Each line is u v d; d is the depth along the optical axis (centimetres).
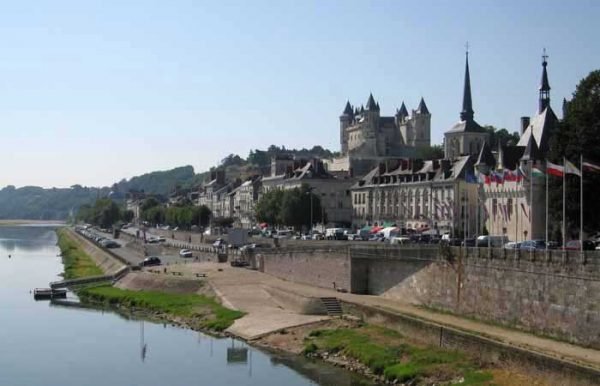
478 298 9856
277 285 14538
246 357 10181
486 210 18025
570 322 8194
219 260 19338
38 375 9512
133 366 9906
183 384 8888
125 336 11962
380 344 9488
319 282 14112
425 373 8038
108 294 16000
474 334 8381
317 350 10000
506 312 9288
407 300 11575
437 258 10819
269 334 11181
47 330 12575
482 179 13712
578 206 11856
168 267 18250
